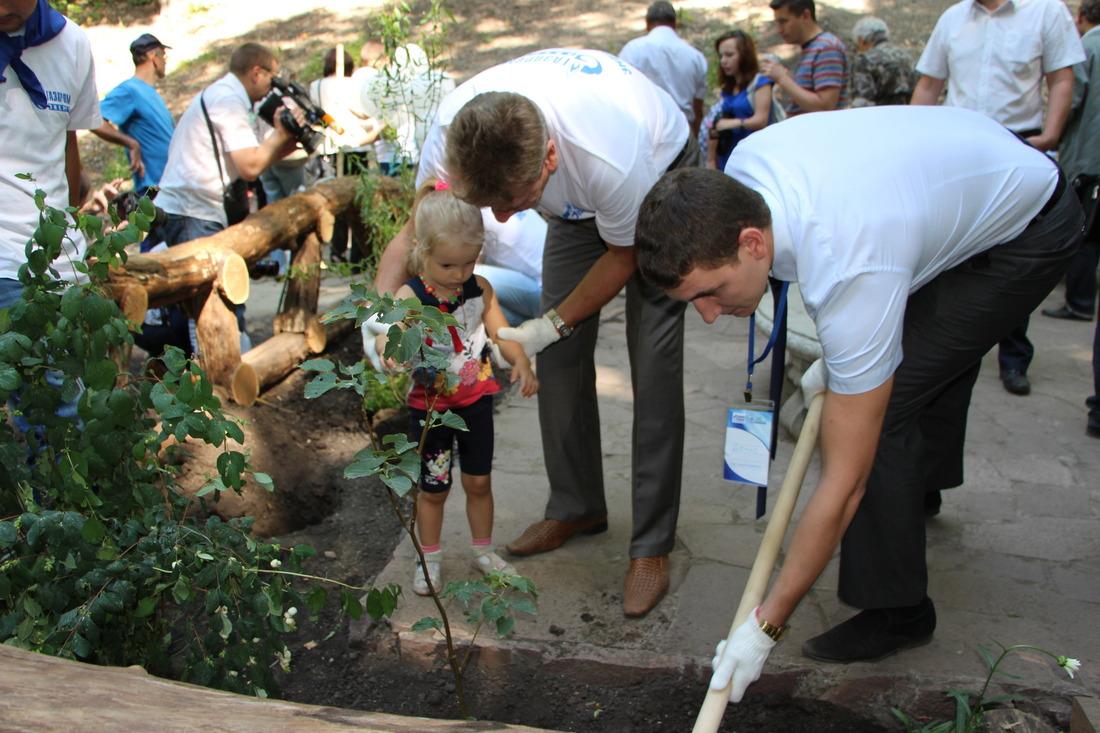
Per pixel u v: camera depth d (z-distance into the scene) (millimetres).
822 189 1929
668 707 2498
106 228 4242
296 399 4281
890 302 1858
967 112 2338
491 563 2998
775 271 2021
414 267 2764
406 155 4828
